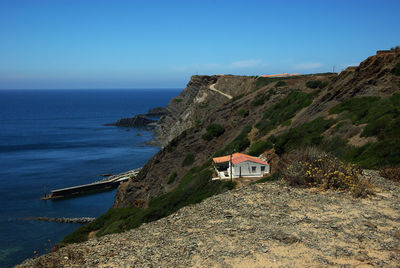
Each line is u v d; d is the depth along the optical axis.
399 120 27.67
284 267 7.90
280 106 61.97
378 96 38.34
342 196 13.68
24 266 9.62
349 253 8.45
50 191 68.62
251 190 15.38
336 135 33.50
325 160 16.20
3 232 49.56
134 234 11.61
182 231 11.07
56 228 51.62
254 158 42.53
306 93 59.25
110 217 39.00
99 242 11.12
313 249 8.82
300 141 38.31
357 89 41.91
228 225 11.09
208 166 52.06
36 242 46.56
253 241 9.55
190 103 129.50
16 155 100.62
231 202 13.76
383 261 7.96
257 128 59.38
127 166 90.44
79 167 88.00
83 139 132.00
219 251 9.03
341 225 10.38
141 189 60.75
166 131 131.88
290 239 9.42
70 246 11.08
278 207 12.58
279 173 20.52
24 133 147.00
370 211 11.66
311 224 10.65
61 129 161.75
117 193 62.66
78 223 53.72
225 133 65.31
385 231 9.81
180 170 60.19
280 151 40.69
